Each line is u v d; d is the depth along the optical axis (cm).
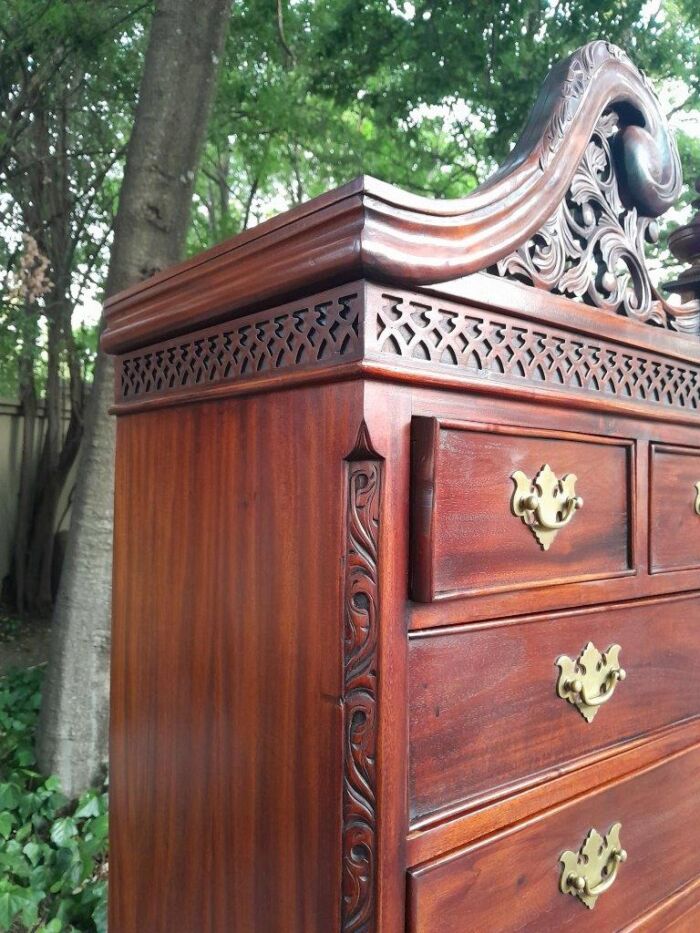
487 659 57
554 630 64
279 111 338
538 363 63
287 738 54
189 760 67
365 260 47
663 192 81
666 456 79
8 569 415
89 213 357
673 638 79
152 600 74
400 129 366
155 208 183
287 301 56
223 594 63
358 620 49
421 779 52
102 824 161
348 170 391
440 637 53
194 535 67
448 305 55
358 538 49
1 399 400
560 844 63
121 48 325
